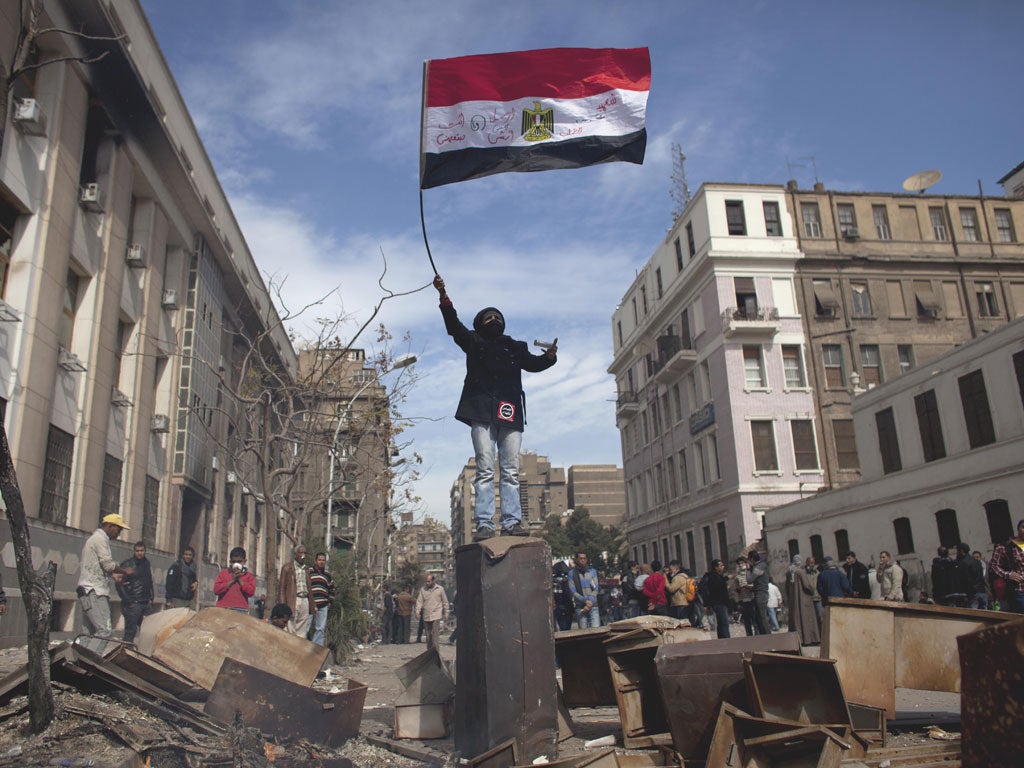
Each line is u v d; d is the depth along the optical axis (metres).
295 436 22.11
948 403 23.77
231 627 6.26
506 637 5.23
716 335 38.12
